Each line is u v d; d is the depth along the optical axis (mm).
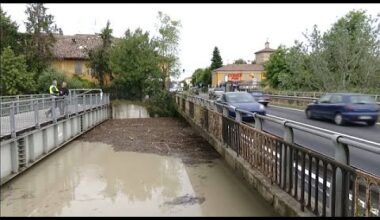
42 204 8844
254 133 8547
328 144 10523
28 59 40312
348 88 31641
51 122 15695
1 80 32094
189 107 24359
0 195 9633
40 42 41875
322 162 5270
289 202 6105
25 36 41938
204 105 17406
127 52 39250
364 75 31922
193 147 16578
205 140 17469
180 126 26000
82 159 14422
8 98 21922
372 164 8461
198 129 18906
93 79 48031
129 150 16266
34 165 13320
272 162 7301
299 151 5969
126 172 12102
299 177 6188
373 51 32219
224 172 11453
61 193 9773
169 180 10914
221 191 9430
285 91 40438
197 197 9086
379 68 32156
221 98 20406
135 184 10578
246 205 8242
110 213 8109
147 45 40188
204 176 11188
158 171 12117
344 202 4629
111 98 39719
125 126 26609
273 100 37938
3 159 10648
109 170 12438
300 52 35688
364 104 17547
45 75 35031
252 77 94062
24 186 10516
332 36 33375
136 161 13836
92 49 45219
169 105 35094
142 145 17531
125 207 8523
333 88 32250
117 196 9430
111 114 34031
